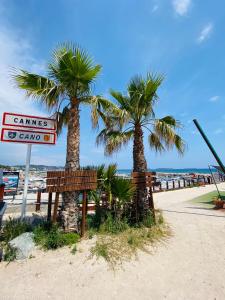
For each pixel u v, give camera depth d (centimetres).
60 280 359
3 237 484
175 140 738
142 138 719
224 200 1096
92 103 553
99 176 632
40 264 400
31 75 535
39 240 468
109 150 743
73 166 539
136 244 511
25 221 555
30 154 591
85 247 470
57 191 492
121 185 594
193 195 1486
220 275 409
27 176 582
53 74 539
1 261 401
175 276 400
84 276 375
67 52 508
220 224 739
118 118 666
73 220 524
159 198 1353
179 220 777
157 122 696
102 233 547
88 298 321
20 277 359
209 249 529
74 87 550
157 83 657
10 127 559
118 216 612
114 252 462
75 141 552
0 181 614
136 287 357
